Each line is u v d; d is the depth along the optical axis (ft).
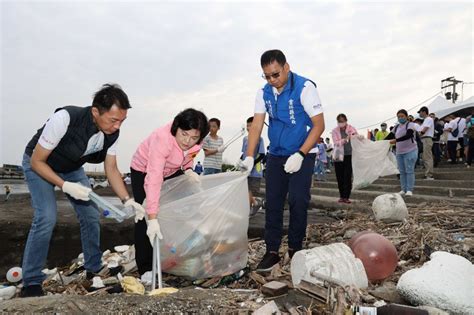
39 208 9.29
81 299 7.66
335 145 23.61
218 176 10.57
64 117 8.84
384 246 9.18
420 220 15.97
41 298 7.79
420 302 7.50
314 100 10.00
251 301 8.00
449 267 7.62
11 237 15.94
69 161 9.50
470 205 19.62
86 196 8.93
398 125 23.29
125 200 10.01
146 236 10.82
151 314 7.23
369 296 7.91
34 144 9.40
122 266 12.11
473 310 7.12
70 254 16.20
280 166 10.74
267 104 10.66
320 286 8.18
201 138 9.62
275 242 10.71
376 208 16.35
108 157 10.21
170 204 9.93
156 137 9.74
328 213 21.76
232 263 10.14
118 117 8.65
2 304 7.51
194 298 7.88
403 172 23.75
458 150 39.99
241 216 10.12
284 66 9.82
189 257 9.78
